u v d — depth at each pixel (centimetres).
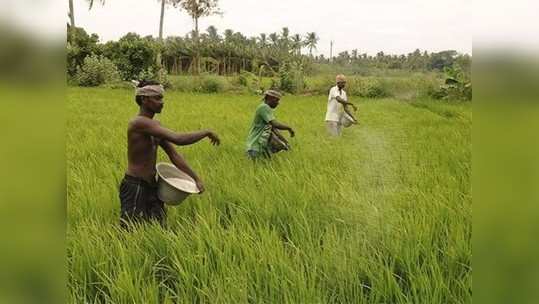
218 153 393
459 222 300
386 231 299
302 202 330
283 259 283
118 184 355
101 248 294
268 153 382
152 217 333
